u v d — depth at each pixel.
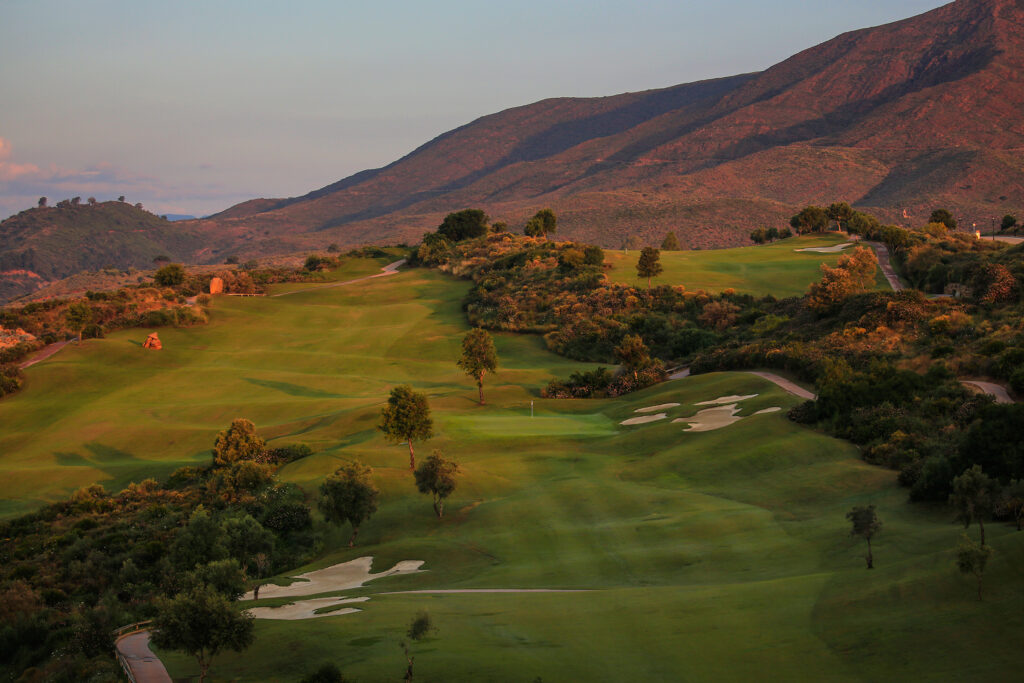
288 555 44.91
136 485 62.69
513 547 41.22
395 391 57.62
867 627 23.72
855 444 50.22
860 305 86.44
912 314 78.19
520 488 52.38
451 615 29.45
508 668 23.31
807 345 79.19
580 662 23.70
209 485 59.81
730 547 36.84
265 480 57.44
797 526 38.59
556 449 60.91
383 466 58.19
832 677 21.38
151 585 43.47
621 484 50.31
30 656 34.31
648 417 68.50
